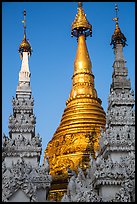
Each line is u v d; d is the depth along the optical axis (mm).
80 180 37125
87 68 60344
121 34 45000
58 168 51031
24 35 48531
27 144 39094
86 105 56875
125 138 38156
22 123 40906
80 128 54281
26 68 45156
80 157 50688
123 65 43219
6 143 38781
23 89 43438
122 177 35219
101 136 40531
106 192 34906
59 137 54969
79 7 64188
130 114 40219
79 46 62250
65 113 57812
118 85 42094
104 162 36031
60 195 47438
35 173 36438
